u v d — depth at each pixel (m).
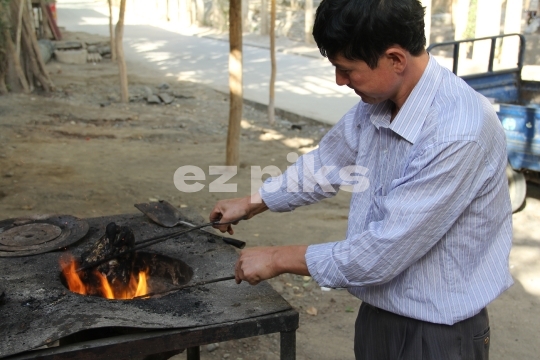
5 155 6.30
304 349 3.17
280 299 1.85
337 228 4.75
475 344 1.67
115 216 2.53
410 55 1.50
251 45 16.88
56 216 2.45
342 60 1.50
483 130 1.48
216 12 21.00
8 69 9.52
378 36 1.43
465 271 1.59
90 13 26.45
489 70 5.68
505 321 3.51
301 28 18.77
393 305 1.65
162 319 1.70
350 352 3.16
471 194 1.50
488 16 11.04
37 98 9.34
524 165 4.75
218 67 13.65
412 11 1.45
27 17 9.79
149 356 1.96
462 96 1.52
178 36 19.50
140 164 6.28
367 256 1.53
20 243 2.19
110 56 14.71
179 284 2.17
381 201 1.63
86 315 1.71
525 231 4.73
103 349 1.59
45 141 6.98
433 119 1.53
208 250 2.22
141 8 26.36
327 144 1.95
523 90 5.88
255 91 10.59
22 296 1.83
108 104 9.38
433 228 1.49
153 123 8.27
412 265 1.61
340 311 3.58
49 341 1.57
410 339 1.68
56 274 1.99
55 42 14.91
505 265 1.64
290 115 8.84
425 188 1.48
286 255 1.67
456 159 1.45
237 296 1.86
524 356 3.18
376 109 1.66
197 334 1.67
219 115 8.99
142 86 10.97
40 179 5.59
